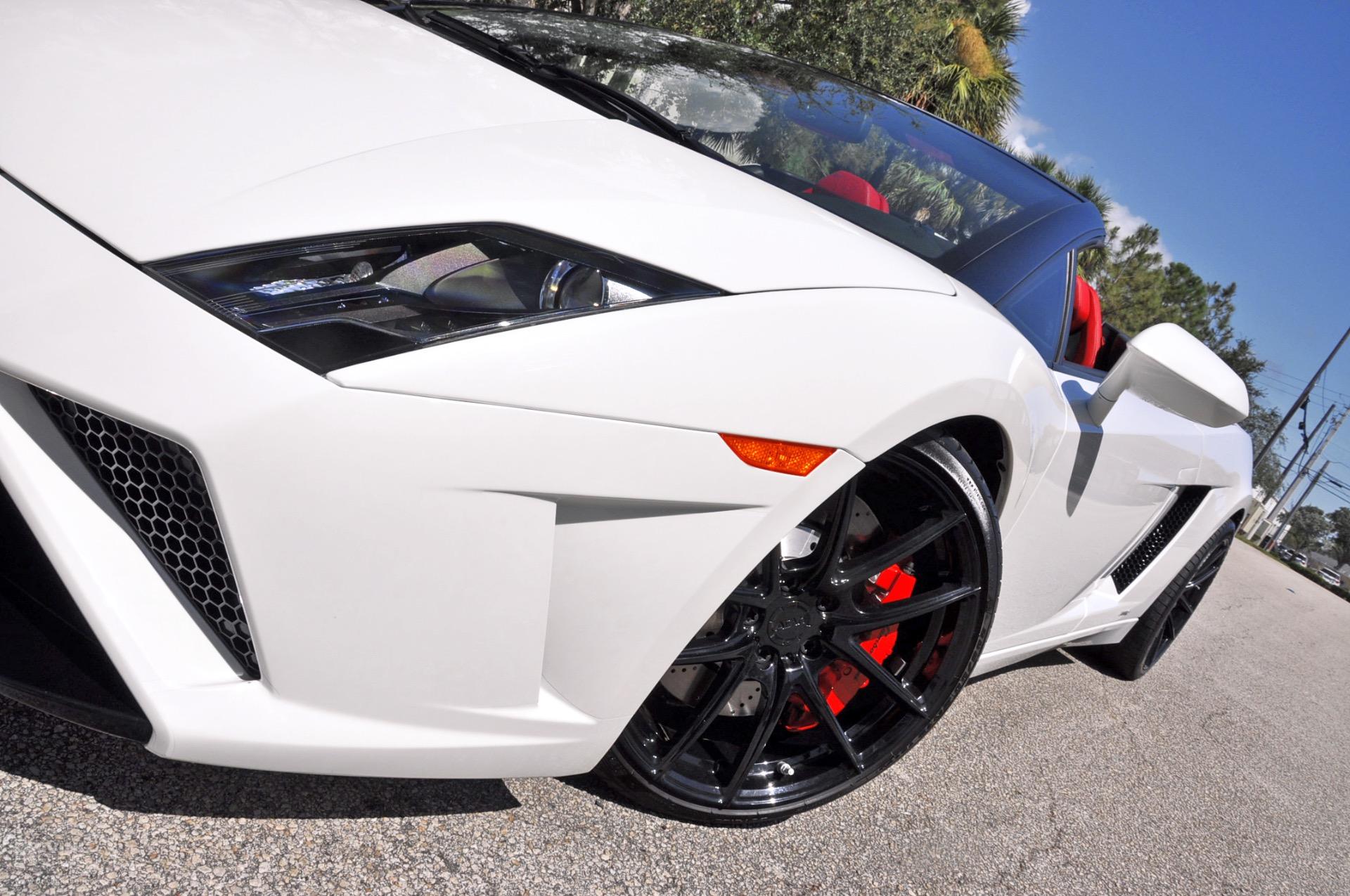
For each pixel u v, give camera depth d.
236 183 1.19
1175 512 3.02
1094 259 2.62
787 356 1.37
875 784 2.09
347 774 1.29
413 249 1.19
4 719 1.44
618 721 1.45
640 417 1.26
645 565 1.35
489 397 1.17
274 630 1.17
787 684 1.66
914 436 1.62
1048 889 1.97
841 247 1.57
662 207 1.40
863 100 2.49
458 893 1.41
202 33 1.51
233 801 1.44
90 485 1.17
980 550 1.77
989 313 1.74
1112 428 2.18
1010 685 2.94
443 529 1.19
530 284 1.23
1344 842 2.80
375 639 1.22
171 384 1.08
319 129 1.32
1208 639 4.63
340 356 1.12
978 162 2.39
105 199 1.15
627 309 1.27
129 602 1.18
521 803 1.63
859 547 1.72
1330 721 4.05
